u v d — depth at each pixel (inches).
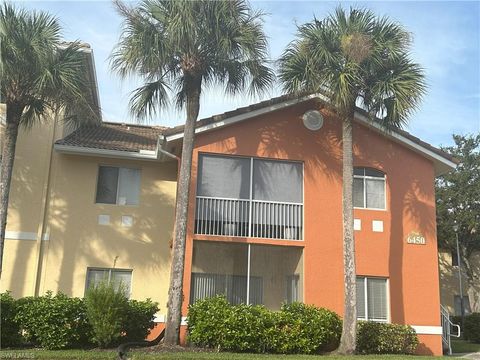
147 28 536.1
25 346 505.4
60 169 674.8
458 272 1221.7
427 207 665.6
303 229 628.1
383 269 634.8
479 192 1237.7
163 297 666.8
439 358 533.3
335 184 646.5
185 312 577.0
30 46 518.9
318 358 488.7
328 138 656.4
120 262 666.2
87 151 657.6
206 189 618.8
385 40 576.7
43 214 660.1
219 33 535.5
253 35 543.5
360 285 629.3
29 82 534.0
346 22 578.9
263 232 620.1
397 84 555.5
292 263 633.6
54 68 529.0
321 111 659.4
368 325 579.2
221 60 558.9
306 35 573.6
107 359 441.4
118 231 674.2
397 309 627.5
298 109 655.8
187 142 551.5
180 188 542.0
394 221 652.7
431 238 657.6
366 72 570.6
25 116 571.8
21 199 660.1
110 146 668.7
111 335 491.5
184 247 532.1
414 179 670.5
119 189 690.8
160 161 695.7
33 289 637.9
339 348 546.3
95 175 681.6
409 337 590.6
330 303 612.4
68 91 542.0
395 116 565.9
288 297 625.9
